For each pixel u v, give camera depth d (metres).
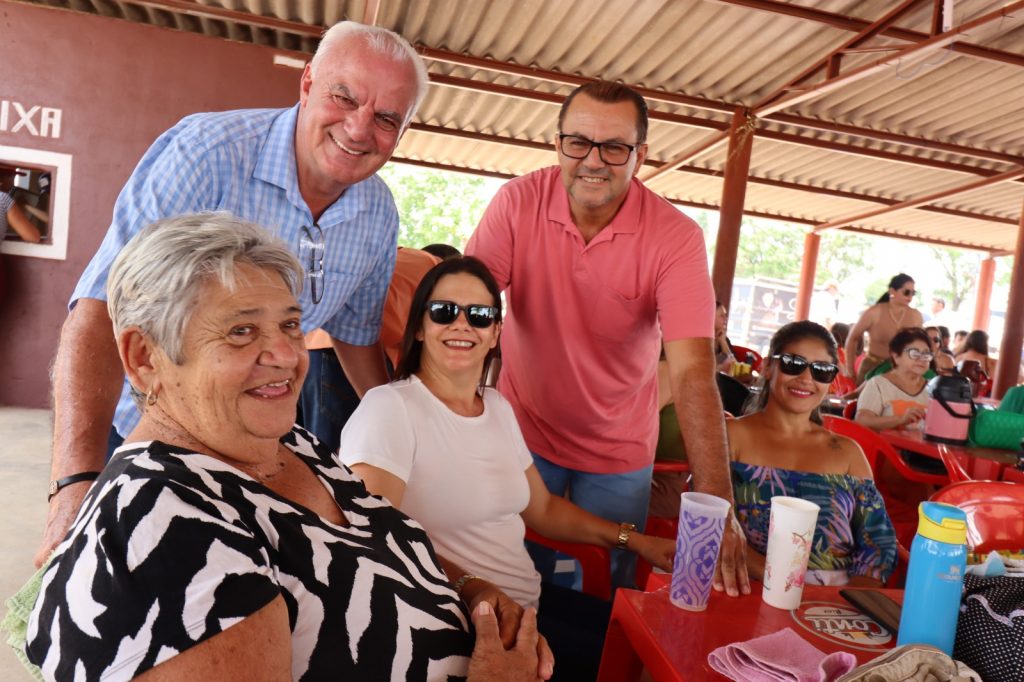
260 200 1.80
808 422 2.33
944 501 2.03
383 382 2.38
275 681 0.91
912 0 6.00
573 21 6.89
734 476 2.27
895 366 4.24
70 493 1.30
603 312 2.31
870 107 8.64
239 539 0.92
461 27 7.12
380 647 1.11
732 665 1.20
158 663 0.83
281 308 1.08
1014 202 11.98
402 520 1.35
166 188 1.65
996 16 5.43
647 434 2.59
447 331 1.82
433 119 9.62
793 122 8.70
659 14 6.67
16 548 3.09
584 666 1.81
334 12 6.86
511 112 9.18
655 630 1.34
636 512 2.61
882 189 11.80
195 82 5.80
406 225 22.73
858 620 1.46
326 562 1.07
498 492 1.85
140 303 1.02
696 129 9.48
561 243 2.28
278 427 1.09
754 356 6.84
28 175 5.58
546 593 2.11
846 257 29.62
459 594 1.49
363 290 2.20
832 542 2.18
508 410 2.01
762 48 7.21
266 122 1.82
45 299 5.68
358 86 1.74
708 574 1.43
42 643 0.87
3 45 5.43
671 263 2.21
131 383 1.07
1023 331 9.98
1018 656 1.20
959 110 8.49
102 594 0.84
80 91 5.60
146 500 0.89
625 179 2.13
